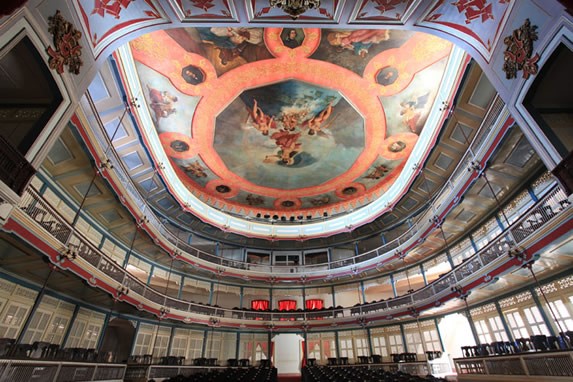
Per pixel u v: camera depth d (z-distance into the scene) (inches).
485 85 474.6
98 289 452.4
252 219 1034.1
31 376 293.7
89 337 544.7
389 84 629.6
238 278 868.6
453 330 746.8
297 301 975.6
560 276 432.1
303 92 665.6
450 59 520.7
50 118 216.8
